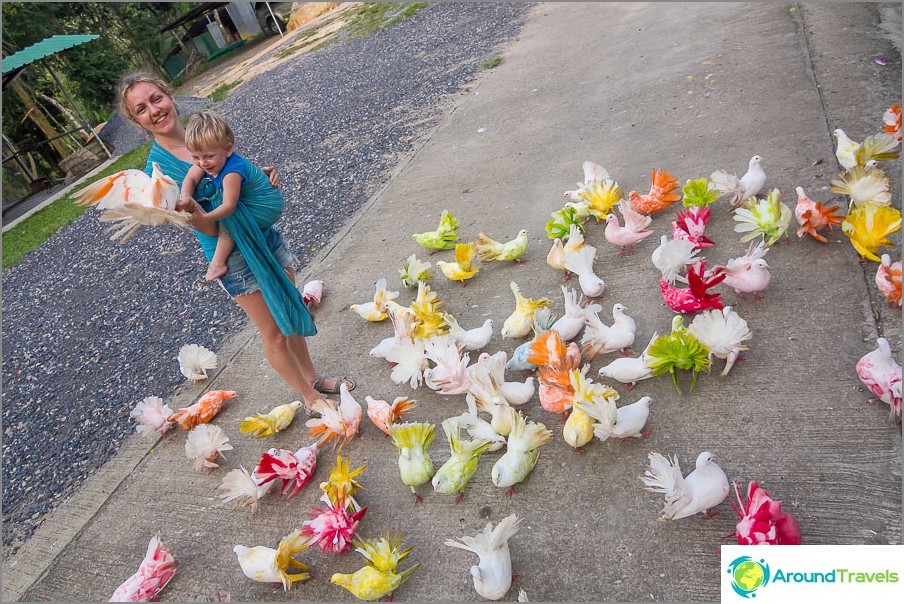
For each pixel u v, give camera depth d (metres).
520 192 5.14
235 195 2.70
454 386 3.14
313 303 4.50
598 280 3.60
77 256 8.16
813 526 2.23
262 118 10.49
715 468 2.28
